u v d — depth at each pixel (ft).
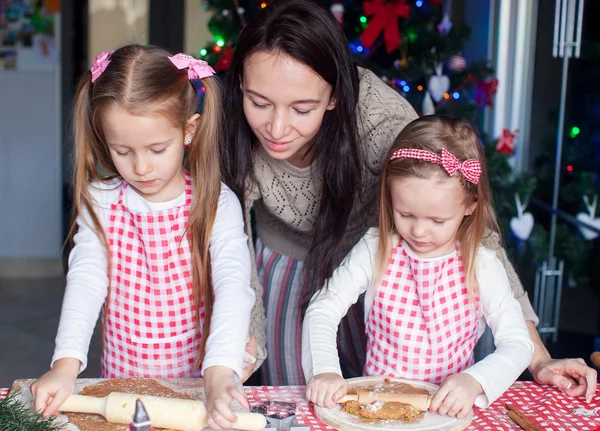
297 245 6.05
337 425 3.91
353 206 5.44
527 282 10.77
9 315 12.95
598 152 10.81
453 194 4.26
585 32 10.57
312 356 4.44
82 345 4.21
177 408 3.69
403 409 3.99
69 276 4.56
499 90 10.04
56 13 14.84
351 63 4.82
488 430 3.94
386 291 4.78
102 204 4.68
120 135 4.05
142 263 4.70
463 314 4.71
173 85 4.17
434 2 9.86
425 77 9.70
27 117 15.14
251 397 4.32
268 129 4.51
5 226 15.48
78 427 3.74
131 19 15.01
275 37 4.32
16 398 4.00
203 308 4.73
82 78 4.44
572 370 4.50
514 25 9.89
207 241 4.56
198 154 4.54
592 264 10.58
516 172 9.90
